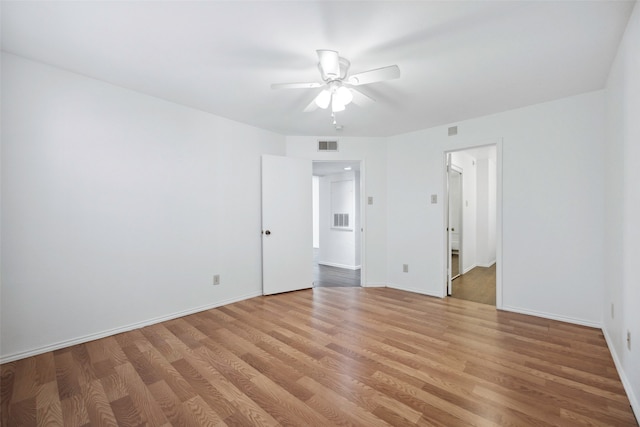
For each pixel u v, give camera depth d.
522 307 3.28
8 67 2.19
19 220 2.26
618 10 1.71
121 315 2.79
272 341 2.59
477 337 2.65
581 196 2.93
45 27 1.87
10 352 2.23
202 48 2.12
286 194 4.20
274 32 1.92
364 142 4.46
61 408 1.72
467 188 5.65
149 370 2.12
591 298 2.89
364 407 1.72
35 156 2.32
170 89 2.81
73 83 2.49
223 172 3.62
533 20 1.79
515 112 3.30
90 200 2.60
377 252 4.51
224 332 2.79
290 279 4.24
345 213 6.36
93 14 1.75
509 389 1.87
